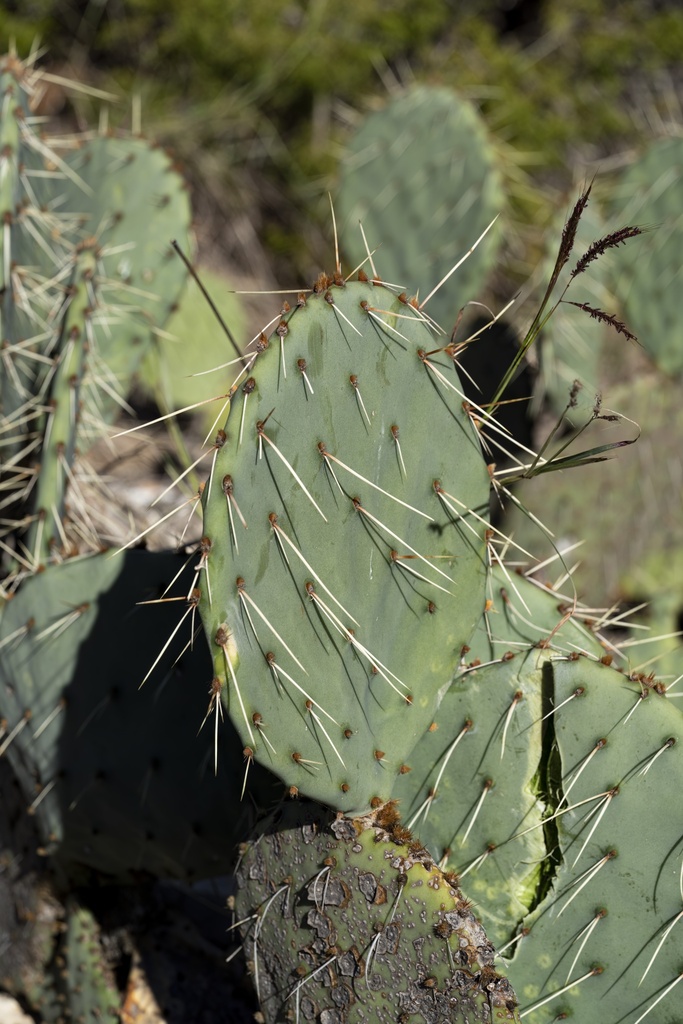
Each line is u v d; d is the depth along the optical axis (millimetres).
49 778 1646
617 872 1526
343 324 1475
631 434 2078
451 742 1558
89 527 1753
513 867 1547
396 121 2344
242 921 1538
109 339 1862
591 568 2080
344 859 1501
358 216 2398
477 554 1536
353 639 1495
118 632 1620
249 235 4039
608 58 4363
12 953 1716
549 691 1552
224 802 1614
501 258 3729
